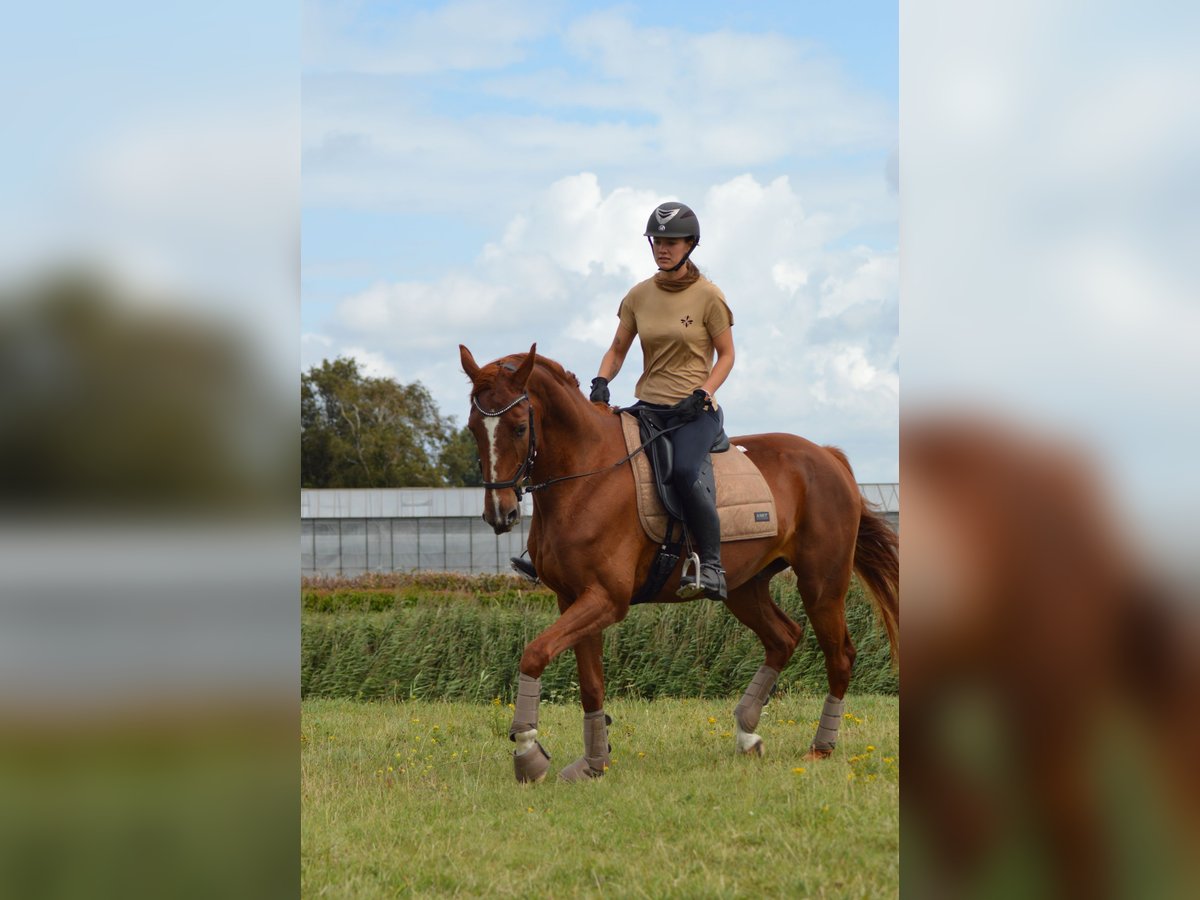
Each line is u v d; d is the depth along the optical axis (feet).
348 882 11.67
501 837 13.94
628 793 16.24
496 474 17.13
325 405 145.48
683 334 18.97
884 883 10.79
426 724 26.21
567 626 17.74
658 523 18.37
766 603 20.83
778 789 15.84
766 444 20.63
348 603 56.34
